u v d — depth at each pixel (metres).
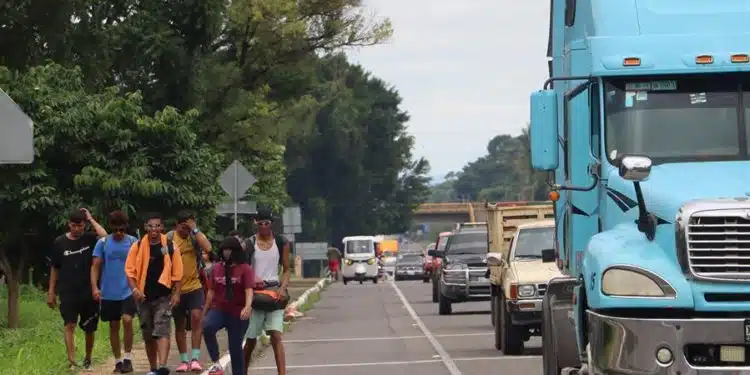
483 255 42.06
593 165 15.98
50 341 26.64
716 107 15.61
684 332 13.34
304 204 131.00
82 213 22.52
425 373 23.66
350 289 77.94
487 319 40.34
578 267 16.83
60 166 32.94
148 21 42.84
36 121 31.86
